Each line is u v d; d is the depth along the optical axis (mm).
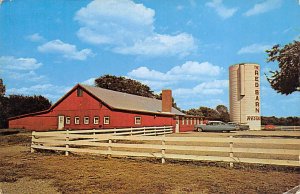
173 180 7801
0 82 42875
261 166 9750
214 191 6699
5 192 6883
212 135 27328
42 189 7094
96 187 7145
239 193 6531
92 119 33500
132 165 10203
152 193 6625
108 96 35812
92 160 11492
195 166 9945
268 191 6645
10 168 9758
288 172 8797
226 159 9742
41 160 11602
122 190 6875
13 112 42469
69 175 8555
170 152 14008
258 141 9320
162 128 32062
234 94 47469
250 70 45906
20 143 19625
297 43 19656
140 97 45625
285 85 21031
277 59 20891
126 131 24359
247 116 45844
